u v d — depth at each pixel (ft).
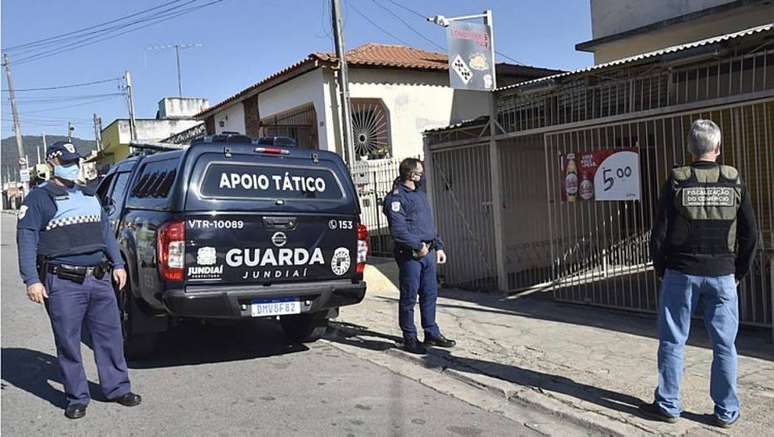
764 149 23.29
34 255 15.79
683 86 23.12
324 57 44.70
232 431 15.16
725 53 21.09
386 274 35.53
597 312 26.25
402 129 48.42
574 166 26.68
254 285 19.47
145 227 19.66
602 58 40.14
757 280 25.88
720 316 14.33
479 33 28.37
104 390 17.01
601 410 15.78
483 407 16.83
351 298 21.25
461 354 20.99
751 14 32.24
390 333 24.64
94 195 17.15
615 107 25.16
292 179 20.59
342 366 20.75
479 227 32.96
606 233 32.24
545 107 27.94
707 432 14.25
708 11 32.89
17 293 36.45
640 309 25.77
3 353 22.70
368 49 52.85
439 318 26.27
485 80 28.63
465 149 33.14
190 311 18.38
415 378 19.36
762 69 21.39
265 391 18.17
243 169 19.76
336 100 46.09
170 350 22.97
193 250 18.45
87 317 16.84
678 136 27.04
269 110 53.36
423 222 21.20
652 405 15.24
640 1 37.04
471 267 33.45
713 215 14.05
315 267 20.49
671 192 14.44
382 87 47.60
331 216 20.84
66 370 16.29
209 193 18.97
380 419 15.96
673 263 14.61
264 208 19.51
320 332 23.20
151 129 114.21
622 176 24.99
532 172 33.53
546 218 34.35
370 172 41.37
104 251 16.99
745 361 18.88
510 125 29.78
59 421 15.94
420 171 21.17
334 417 16.08
